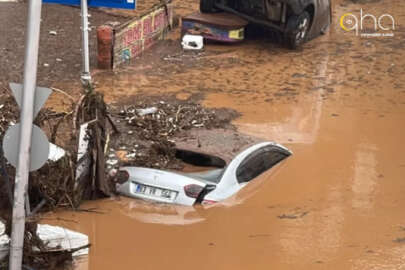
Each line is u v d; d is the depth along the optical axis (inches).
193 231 435.8
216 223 448.5
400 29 1064.8
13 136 326.6
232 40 944.3
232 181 496.1
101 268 382.6
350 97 756.0
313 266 389.1
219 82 796.0
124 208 472.1
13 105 503.8
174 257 399.5
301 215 465.7
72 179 470.0
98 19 1049.5
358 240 429.1
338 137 639.8
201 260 395.9
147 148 589.3
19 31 956.6
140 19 887.1
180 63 867.4
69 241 376.2
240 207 472.1
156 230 438.6
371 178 546.0
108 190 489.7
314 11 951.6
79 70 805.9
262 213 464.1
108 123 637.3
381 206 488.4
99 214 462.6
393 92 774.5
